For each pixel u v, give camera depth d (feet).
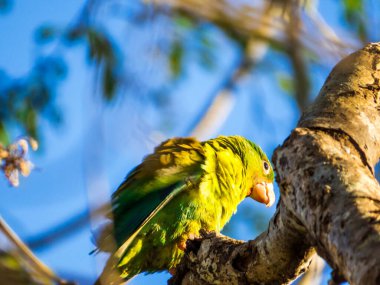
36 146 21.31
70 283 17.11
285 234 17.03
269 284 19.16
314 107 17.98
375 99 18.15
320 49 31.22
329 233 13.25
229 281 20.10
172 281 22.86
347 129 16.65
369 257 11.54
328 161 14.89
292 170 15.48
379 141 17.30
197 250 21.42
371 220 12.39
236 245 20.12
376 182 14.39
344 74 19.01
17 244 17.51
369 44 20.26
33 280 17.26
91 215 16.71
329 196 13.92
